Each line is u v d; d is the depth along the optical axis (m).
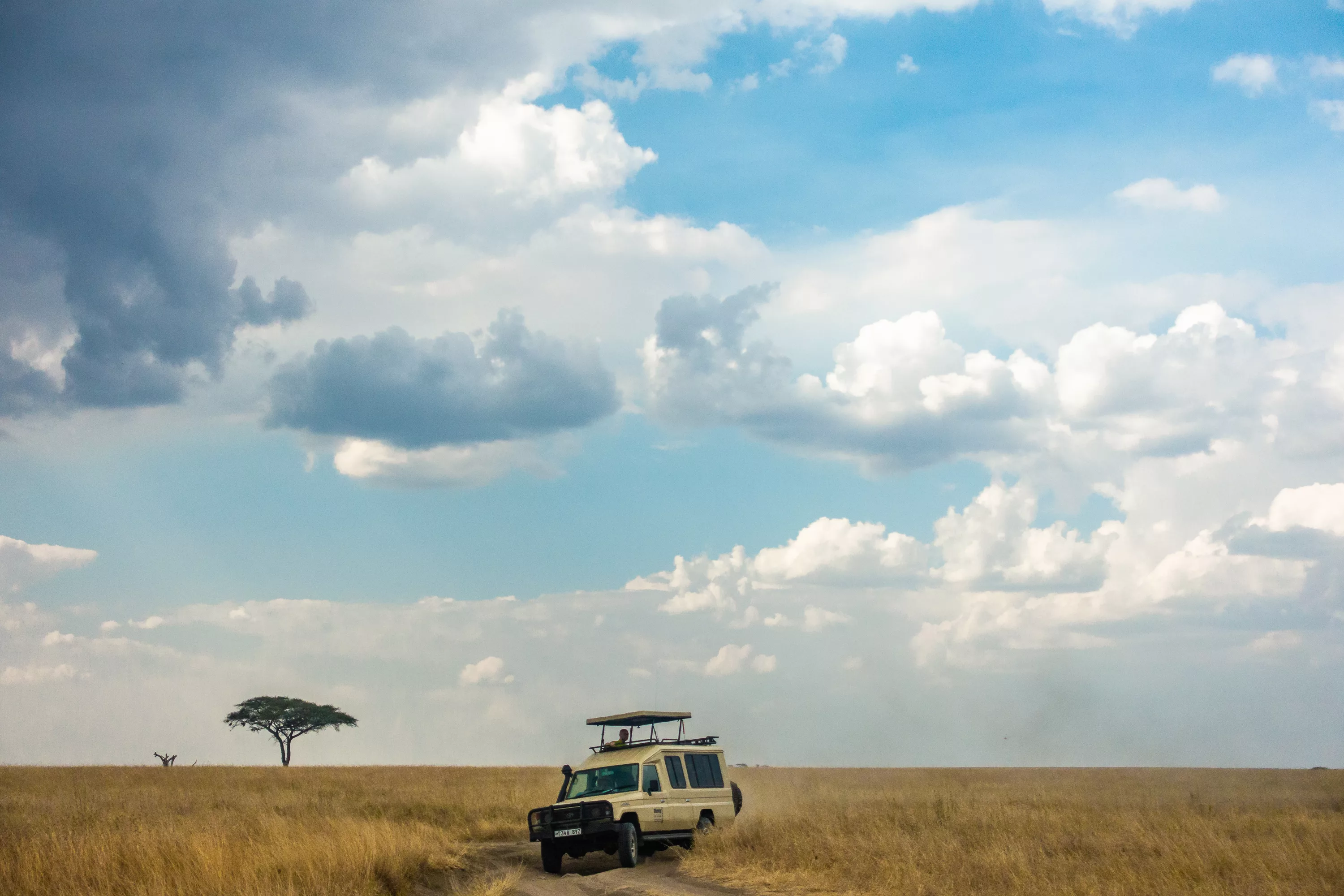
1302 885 12.21
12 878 13.18
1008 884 13.03
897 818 22.12
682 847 20.62
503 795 34.31
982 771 74.75
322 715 77.19
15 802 27.66
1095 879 12.88
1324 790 35.06
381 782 44.69
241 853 14.91
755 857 17.20
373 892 14.29
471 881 16.89
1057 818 21.09
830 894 13.75
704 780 22.22
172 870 13.64
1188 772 64.69
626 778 20.08
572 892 15.81
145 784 39.84
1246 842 15.46
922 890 13.02
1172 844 15.39
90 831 17.80
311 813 26.22
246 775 48.22
